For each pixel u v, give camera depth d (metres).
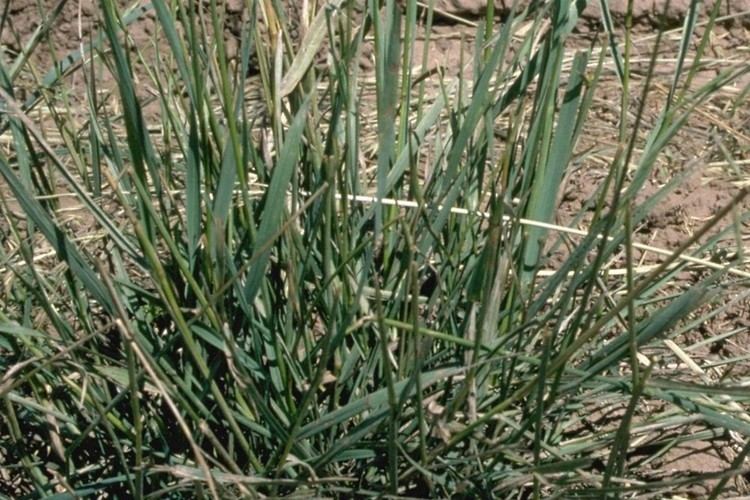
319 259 1.02
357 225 1.04
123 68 0.96
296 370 0.99
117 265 1.07
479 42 1.06
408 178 1.18
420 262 1.02
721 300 1.25
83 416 1.01
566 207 1.40
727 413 1.05
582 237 1.27
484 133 1.04
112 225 0.97
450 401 0.97
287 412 0.99
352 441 0.95
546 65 1.03
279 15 1.03
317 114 1.04
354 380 1.02
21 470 1.04
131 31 1.60
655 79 1.61
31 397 1.03
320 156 1.01
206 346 1.00
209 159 1.00
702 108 1.54
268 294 1.00
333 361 1.01
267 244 0.90
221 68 0.96
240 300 0.97
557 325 0.94
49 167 1.06
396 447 0.94
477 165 1.05
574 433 1.06
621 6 1.70
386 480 1.01
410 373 0.99
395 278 1.04
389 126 0.95
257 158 1.05
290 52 1.04
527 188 1.03
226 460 0.96
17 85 1.55
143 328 1.03
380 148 0.96
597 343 1.09
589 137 1.51
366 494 0.96
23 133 1.02
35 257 1.24
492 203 1.00
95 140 1.05
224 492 0.94
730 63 1.64
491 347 0.99
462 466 0.99
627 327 0.96
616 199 0.90
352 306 0.95
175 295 0.99
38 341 1.04
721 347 1.21
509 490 1.01
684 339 1.22
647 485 0.92
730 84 1.58
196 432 0.98
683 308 0.94
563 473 1.00
